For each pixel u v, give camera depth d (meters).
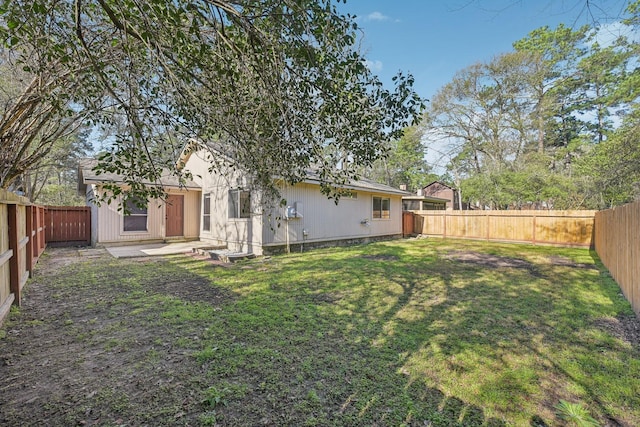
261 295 4.67
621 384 2.35
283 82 2.67
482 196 17.91
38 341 3.02
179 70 2.53
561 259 8.27
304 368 2.54
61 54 2.26
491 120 21.50
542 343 3.06
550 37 19.14
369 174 27.14
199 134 3.08
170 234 11.28
